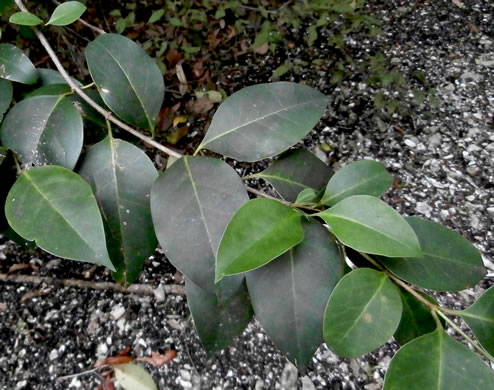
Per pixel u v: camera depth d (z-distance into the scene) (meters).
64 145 0.28
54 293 0.62
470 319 0.23
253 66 0.92
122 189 0.28
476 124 0.84
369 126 0.83
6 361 0.56
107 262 0.23
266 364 0.57
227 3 0.96
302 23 1.00
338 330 0.22
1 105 0.30
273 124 0.28
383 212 0.22
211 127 0.28
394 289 0.23
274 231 0.22
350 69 0.92
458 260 0.25
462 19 1.02
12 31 0.78
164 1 0.98
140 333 0.59
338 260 0.24
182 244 0.24
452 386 0.21
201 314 0.28
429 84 0.90
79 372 0.55
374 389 0.55
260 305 0.23
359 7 1.01
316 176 0.31
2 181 0.30
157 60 0.89
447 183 0.76
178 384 0.55
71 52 0.76
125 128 0.29
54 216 0.24
